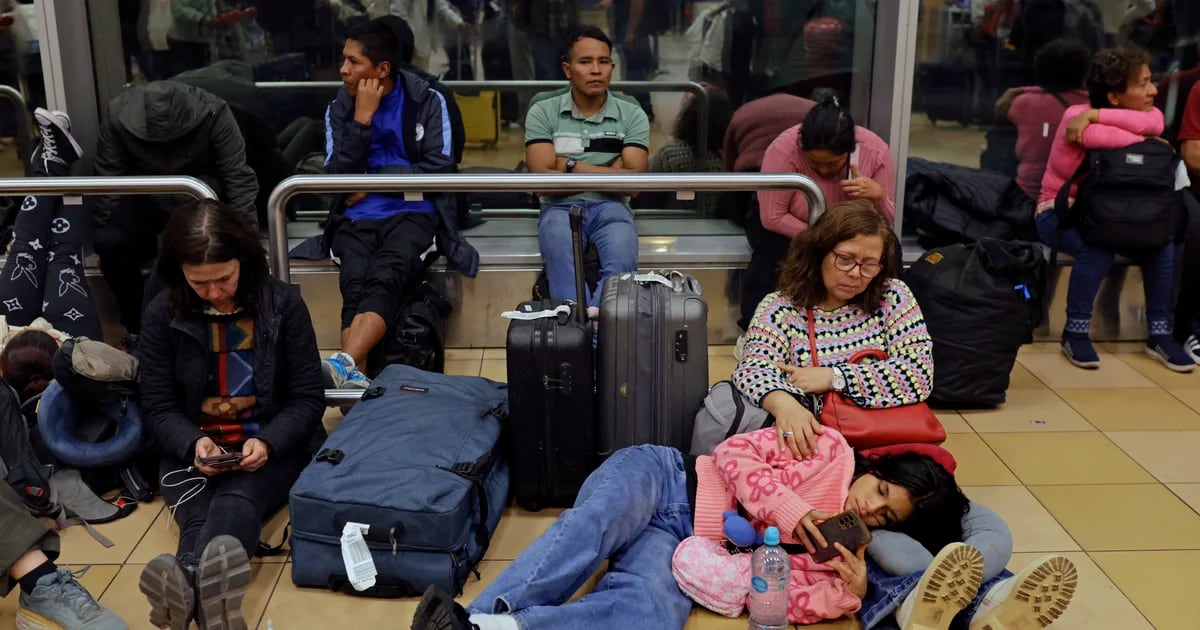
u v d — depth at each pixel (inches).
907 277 145.5
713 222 176.6
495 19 168.9
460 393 118.6
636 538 99.5
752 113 173.2
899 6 160.1
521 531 111.2
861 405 108.7
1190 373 154.6
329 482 98.9
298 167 173.6
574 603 87.1
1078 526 111.8
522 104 173.3
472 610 86.0
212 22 165.5
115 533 110.0
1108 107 152.6
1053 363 159.0
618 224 153.6
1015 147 173.3
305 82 169.6
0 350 124.3
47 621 90.7
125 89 165.2
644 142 160.7
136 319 158.1
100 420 115.0
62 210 145.3
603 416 113.3
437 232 154.0
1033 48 167.9
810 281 111.4
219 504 100.3
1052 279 163.2
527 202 176.9
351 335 137.9
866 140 151.1
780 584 90.4
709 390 111.9
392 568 98.0
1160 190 148.3
